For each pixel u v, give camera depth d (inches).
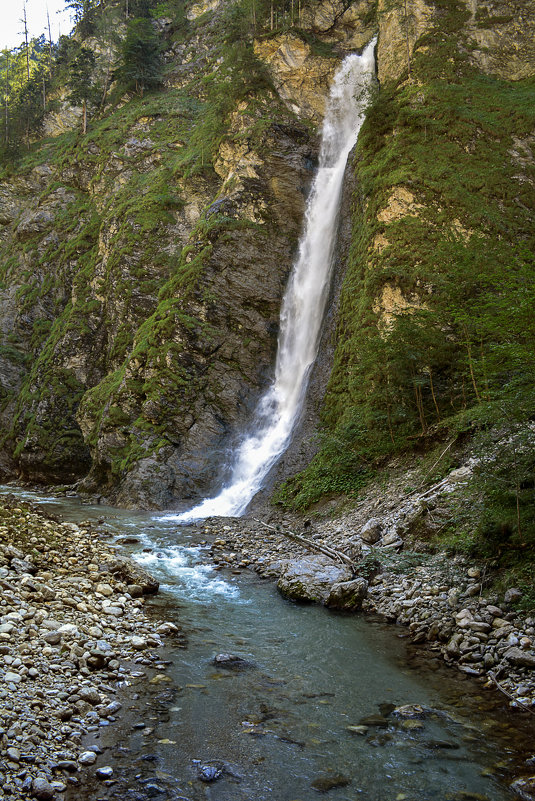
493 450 437.4
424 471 613.9
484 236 810.8
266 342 1189.7
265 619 420.5
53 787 205.2
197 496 1038.4
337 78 1374.3
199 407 1120.2
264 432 1089.4
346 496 692.7
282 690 303.6
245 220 1241.4
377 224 893.2
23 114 2349.9
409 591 442.9
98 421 1269.7
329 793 217.0
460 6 1120.2
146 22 2027.6
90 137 1854.1
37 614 343.9
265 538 672.4
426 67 1055.0
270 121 1307.8
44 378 1512.1
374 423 720.3
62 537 542.0
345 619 424.2
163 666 323.6
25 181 2082.9
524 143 917.2
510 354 488.4
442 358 680.4
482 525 447.2
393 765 235.9
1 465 1565.0
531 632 342.6
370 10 1441.9
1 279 1871.3
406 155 936.3
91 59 2139.5
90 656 308.8
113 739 244.5
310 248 1206.3
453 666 339.3
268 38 1433.3
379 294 824.9
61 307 1678.2
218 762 233.0
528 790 218.7
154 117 1770.4
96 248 1633.9
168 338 1162.0
